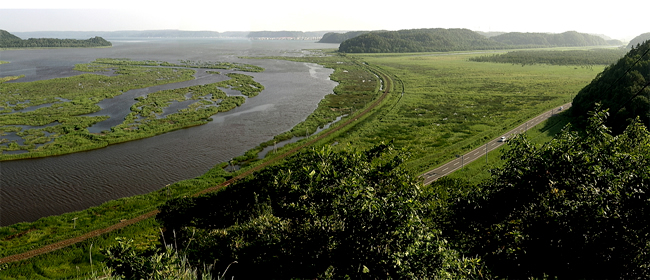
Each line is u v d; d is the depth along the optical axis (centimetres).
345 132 9494
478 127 9856
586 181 2077
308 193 2295
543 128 9250
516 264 2097
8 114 10306
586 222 1909
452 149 7812
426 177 6303
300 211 2280
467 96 14138
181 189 5806
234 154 7606
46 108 10962
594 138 2312
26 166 6850
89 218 4962
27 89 13850
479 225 2344
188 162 7119
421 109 12062
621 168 2120
